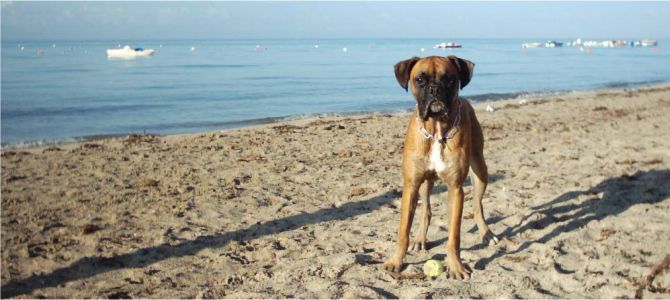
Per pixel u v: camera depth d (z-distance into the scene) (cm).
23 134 793
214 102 1221
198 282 303
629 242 333
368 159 523
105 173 471
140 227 363
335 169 486
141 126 878
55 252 329
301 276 305
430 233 351
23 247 332
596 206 388
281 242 344
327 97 1316
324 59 3509
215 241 346
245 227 365
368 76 1991
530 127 731
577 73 2184
